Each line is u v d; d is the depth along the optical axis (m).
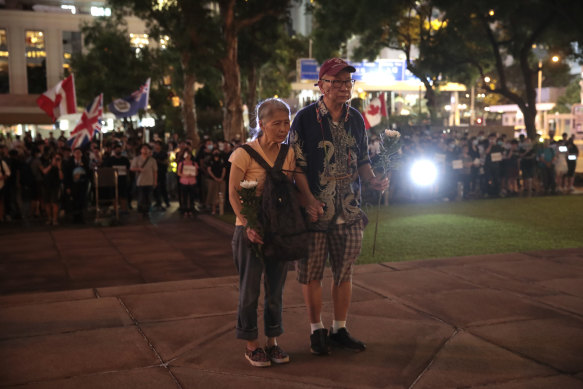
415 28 31.28
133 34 62.41
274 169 3.68
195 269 8.17
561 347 4.12
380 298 5.40
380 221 11.67
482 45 27.89
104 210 14.89
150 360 3.92
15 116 38.22
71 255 9.27
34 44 61.81
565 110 64.88
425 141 16.88
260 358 3.79
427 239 9.41
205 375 3.66
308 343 4.25
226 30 23.64
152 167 14.46
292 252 3.54
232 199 3.71
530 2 23.31
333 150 3.90
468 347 4.13
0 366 3.80
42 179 13.51
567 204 14.58
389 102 37.97
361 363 3.85
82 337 4.38
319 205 3.77
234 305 5.23
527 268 6.59
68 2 67.88
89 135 15.83
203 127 44.19
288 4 24.50
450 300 5.31
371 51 31.45
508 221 11.50
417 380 3.57
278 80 53.59
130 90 42.88
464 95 63.69
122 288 5.86
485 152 17.33
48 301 5.39
